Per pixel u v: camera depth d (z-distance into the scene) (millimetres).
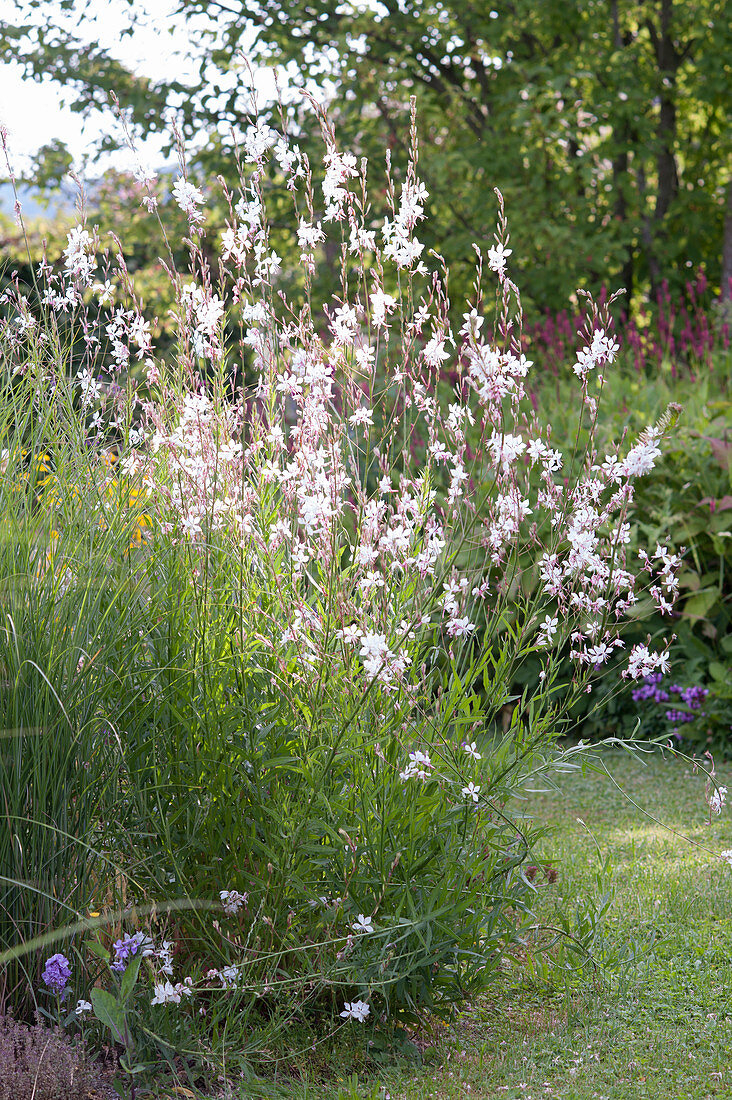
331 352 3111
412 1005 2904
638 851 4520
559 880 4082
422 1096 2631
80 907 2746
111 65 11430
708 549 6711
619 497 3209
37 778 2613
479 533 4000
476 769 3084
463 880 2969
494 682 3199
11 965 2652
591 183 12891
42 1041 2525
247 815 2926
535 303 12125
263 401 3289
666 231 13438
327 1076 2773
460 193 12078
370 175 11930
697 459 6855
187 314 3213
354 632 2914
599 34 12641
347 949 2742
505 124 12461
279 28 11953
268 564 3102
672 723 6441
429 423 3334
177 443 3059
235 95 11062
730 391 8039
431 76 13328
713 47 12617
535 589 5703
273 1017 2820
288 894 2852
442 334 3053
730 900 3850
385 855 2895
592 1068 2770
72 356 3336
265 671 2945
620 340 10383
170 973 2732
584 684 3277
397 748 2947
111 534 2879
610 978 3270
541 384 8750
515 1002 3219
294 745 2930
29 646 2629
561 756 3145
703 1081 2682
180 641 2941
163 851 2857
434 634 3459
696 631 6688
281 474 3156
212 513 2973
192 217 3184
